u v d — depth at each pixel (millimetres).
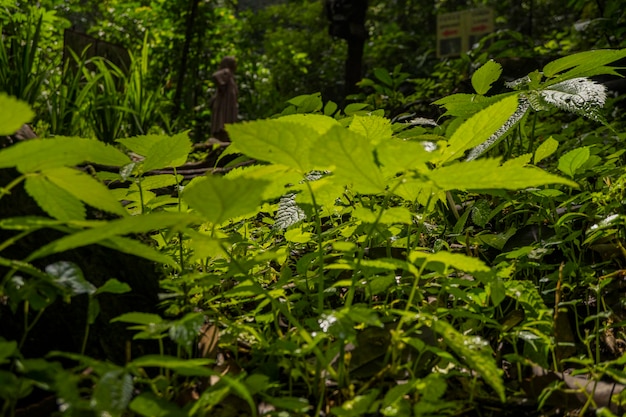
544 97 2299
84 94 6480
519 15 17188
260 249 2246
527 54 7484
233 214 1268
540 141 4117
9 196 1658
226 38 14359
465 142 1701
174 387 1502
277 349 1535
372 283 1702
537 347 1702
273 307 1696
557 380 1549
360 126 1916
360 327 1661
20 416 1381
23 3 9070
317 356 1398
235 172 1866
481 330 1847
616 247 2213
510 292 1716
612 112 5137
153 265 1773
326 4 9945
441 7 19094
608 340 1897
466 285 1775
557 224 2131
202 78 14562
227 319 1797
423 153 1312
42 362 1135
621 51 2367
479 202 2377
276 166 1513
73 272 1319
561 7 17078
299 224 2109
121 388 1099
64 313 1616
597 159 2389
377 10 19938
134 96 7660
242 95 15094
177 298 1748
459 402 1464
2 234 1635
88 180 1354
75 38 8203
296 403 1292
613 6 6379
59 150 1244
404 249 2201
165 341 1673
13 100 1039
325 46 19047
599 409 1338
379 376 1461
